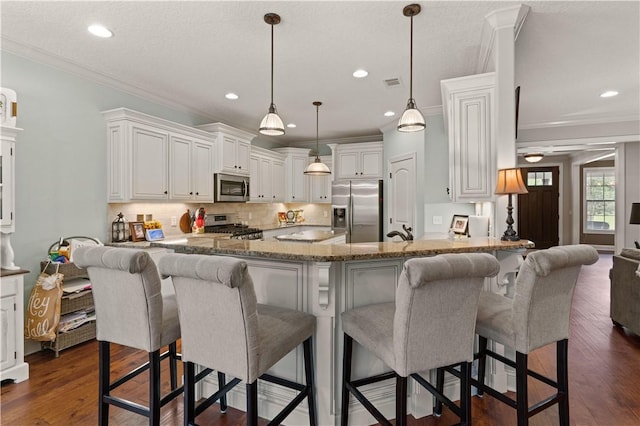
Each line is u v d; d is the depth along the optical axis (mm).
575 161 8578
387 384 2066
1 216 2457
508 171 2211
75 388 2355
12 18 2432
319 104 4398
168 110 4281
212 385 2240
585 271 6355
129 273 1607
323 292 1766
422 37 2678
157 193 3785
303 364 1985
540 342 1600
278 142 6879
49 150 3080
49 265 2965
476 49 2873
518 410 1589
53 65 3080
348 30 2580
